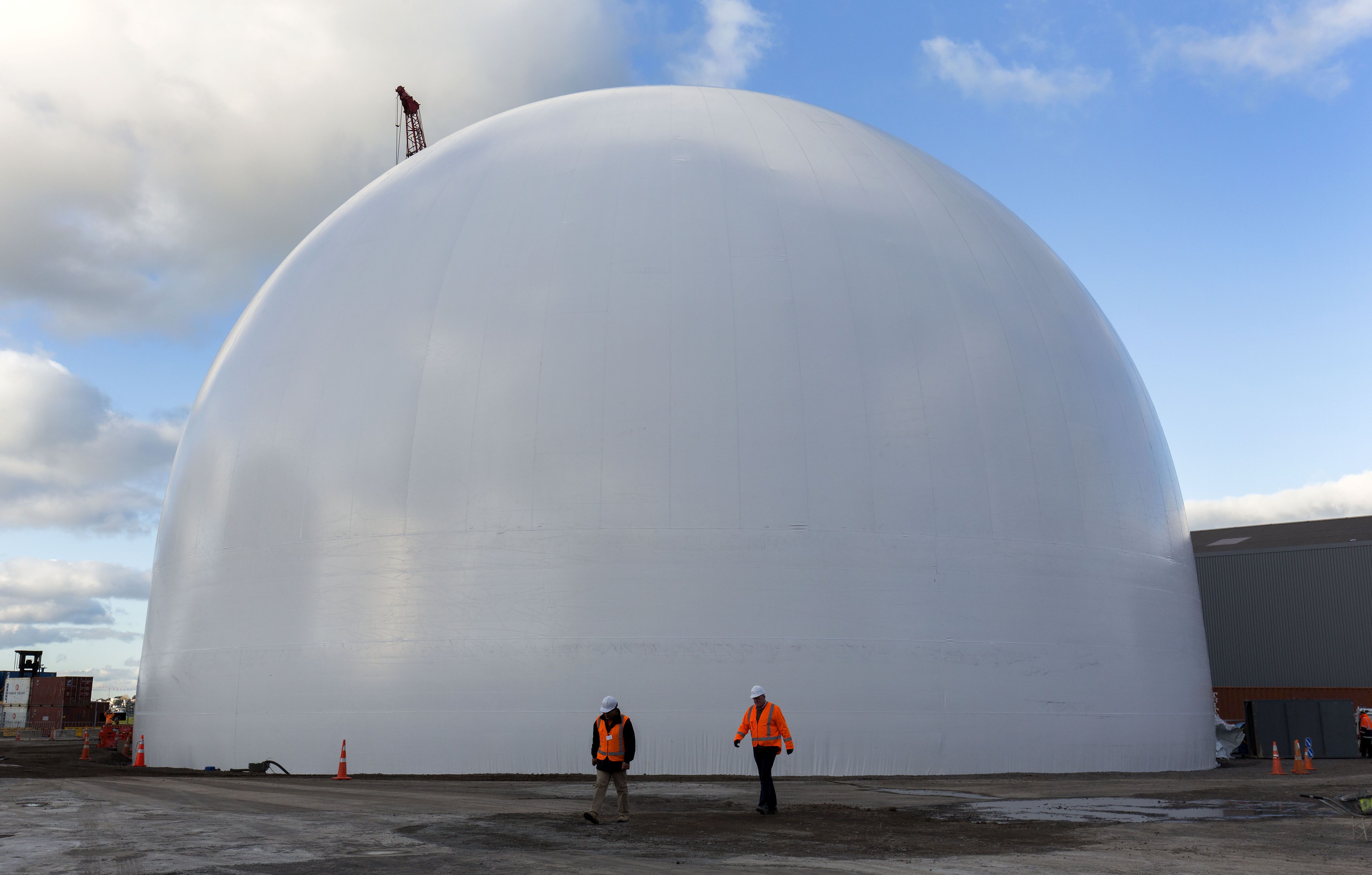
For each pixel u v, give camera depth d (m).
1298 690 38.25
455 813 13.10
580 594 19.09
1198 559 41.31
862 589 19.33
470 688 19.12
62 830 11.36
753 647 18.86
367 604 20.03
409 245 23.12
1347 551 37.81
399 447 20.58
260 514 21.75
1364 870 9.12
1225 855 9.94
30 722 51.38
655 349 20.25
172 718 22.30
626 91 27.61
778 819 12.62
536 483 19.64
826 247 21.78
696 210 22.03
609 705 12.31
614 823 12.13
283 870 8.82
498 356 20.64
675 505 19.34
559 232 21.92
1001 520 20.45
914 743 18.95
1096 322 25.11
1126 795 15.80
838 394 20.22
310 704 20.05
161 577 24.27
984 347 21.69
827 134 25.38
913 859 9.68
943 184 25.44
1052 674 20.19
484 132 26.64
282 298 24.81
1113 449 22.75
